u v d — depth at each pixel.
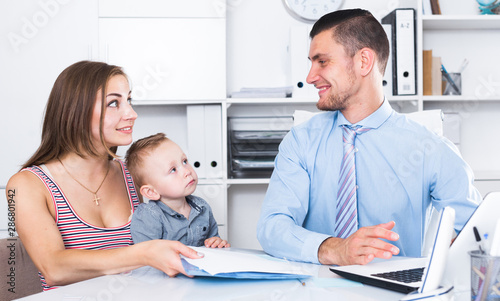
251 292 0.77
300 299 0.73
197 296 0.75
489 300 0.65
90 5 2.30
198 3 2.31
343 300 0.72
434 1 2.45
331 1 2.54
